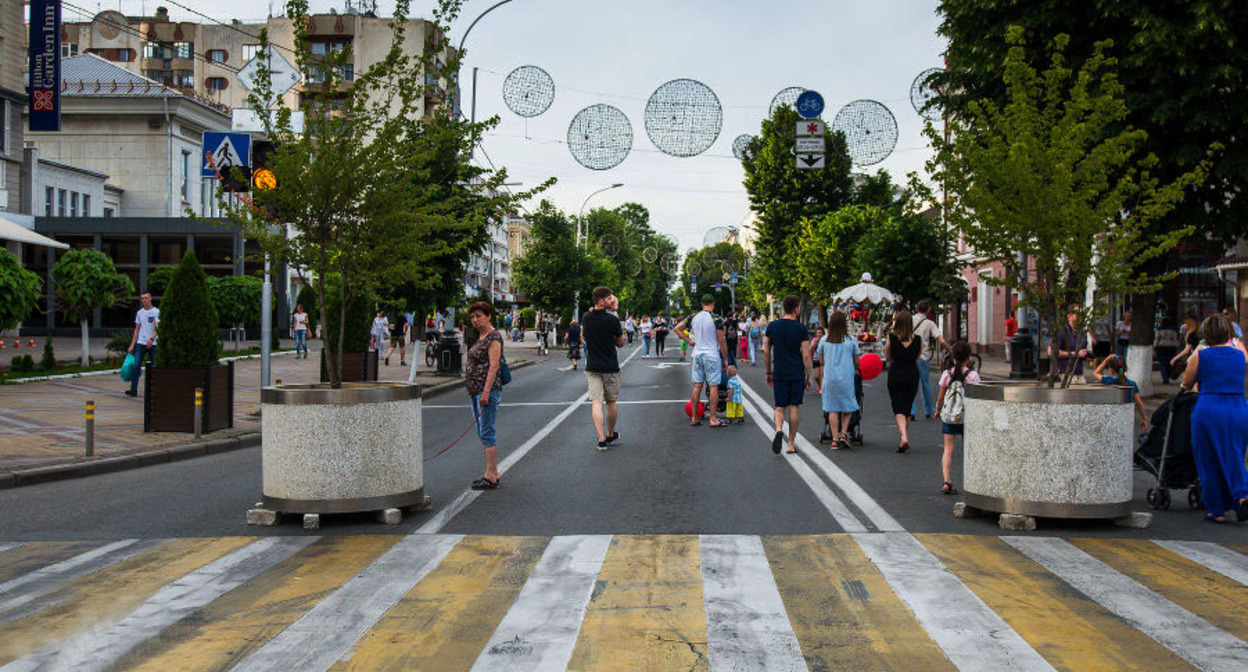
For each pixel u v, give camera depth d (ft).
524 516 25.32
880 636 15.24
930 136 28.94
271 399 24.86
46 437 41.52
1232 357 24.94
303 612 16.74
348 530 23.85
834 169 168.55
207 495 29.73
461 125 34.35
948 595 17.52
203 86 277.44
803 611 16.56
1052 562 20.04
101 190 178.91
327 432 24.43
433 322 105.50
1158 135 56.95
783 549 21.17
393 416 25.09
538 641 15.07
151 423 43.86
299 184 28.73
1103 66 56.80
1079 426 23.38
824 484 30.37
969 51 63.36
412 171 31.40
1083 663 14.01
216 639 15.30
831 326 39.52
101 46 279.28
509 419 53.26
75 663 14.21
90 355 103.04
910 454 37.88
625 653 14.49
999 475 23.95
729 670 13.76
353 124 29.99
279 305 163.32
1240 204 59.11
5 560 20.97
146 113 186.39
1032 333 86.48
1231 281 90.53
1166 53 53.57
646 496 28.27
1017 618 16.16
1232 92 54.75
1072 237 26.43
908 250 104.32
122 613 16.79
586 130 52.49
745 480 31.27
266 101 30.68
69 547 22.30
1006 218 26.68
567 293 180.45
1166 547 21.58
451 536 22.85
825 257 144.97
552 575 19.03
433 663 14.14
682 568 19.49
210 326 45.70
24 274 72.08
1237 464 24.57
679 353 154.10
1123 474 23.81
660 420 51.88
